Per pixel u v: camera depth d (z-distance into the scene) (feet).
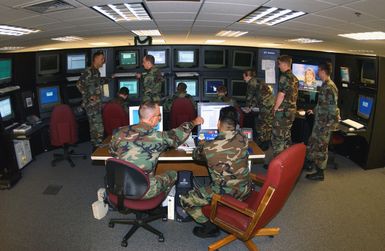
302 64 17.57
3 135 12.17
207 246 8.83
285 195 7.44
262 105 16.39
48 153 16.34
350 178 13.55
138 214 9.20
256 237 9.21
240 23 10.51
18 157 13.73
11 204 11.02
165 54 17.88
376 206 11.14
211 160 7.89
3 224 9.78
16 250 8.54
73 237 9.14
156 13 8.72
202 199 8.24
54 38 14.38
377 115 13.91
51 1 6.35
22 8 6.72
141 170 7.53
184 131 8.68
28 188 12.28
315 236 9.31
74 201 11.27
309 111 15.52
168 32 15.31
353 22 7.92
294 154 6.89
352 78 15.58
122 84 18.01
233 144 7.83
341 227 9.80
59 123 13.55
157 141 7.95
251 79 16.78
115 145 8.00
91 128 15.83
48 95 16.49
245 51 18.02
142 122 8.12
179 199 9.66
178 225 9.84
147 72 15.93
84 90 15.29
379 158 14.55
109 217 10.22
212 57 18.10
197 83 18.42
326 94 12.43
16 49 17.30
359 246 8.87
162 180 8.33
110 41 21.24
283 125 13.84
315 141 13.05
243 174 7.94
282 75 13.74
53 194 11.79
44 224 9.79
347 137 15.84
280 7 6.95
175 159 9.46
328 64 12.44
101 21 9.96
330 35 11.30
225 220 7.82
